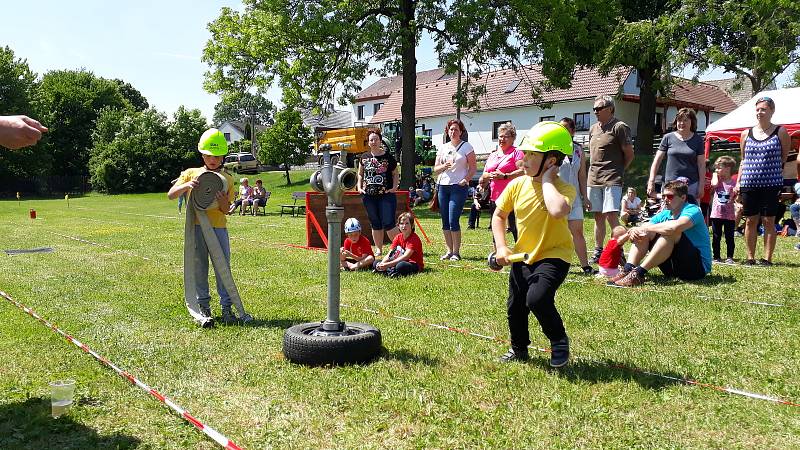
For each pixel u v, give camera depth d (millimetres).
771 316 5188
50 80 65500
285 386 3727
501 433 3070
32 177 55094
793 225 12234
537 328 4926
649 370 3918
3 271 8406
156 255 9945
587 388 3625
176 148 54656
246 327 5113
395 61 23969
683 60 23594
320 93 24656
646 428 3102
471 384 3719
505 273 7566
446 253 9062
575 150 7297
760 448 2879
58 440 3039
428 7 22984
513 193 4035
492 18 22219
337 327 4301
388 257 7801
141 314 5625
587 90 39000
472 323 5148
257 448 2936
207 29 24750
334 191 4160
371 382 3760
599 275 7238
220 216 5379
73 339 4762
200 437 3076
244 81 24891
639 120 31250
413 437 3045
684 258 6754
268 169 61375
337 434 3084
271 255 9695
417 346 4500
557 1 22359
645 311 5434
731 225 8320
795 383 3668
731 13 23234
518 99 41875
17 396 3602
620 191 7754
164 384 3779
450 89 46938
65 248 11234
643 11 28203
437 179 8875
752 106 18734
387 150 8680
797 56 24203
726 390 3570
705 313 5324
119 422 3246
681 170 7469
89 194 54312
